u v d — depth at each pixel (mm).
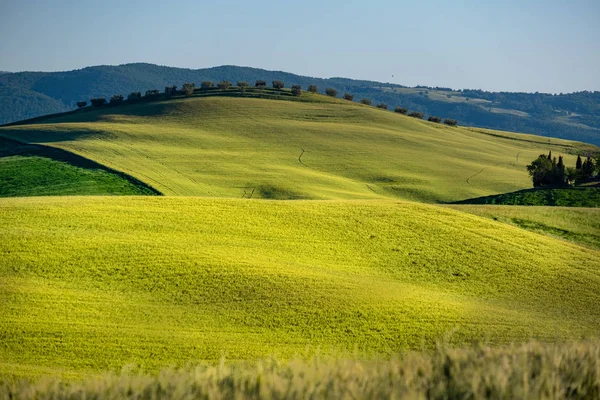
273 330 44094
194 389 10469
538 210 91625
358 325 45188
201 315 46250
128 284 51344
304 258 61219
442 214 79125
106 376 11758
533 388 10109
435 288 55969
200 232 66438
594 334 45375
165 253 58406
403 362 12062
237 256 59312
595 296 55781
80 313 45312
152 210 73250
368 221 74250
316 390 10008
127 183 142750
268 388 10188
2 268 52500
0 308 44969
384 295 51406
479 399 9742
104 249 58469
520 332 45094
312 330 44219
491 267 62062
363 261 62031
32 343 39906
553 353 12000
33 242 58688
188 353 39469
